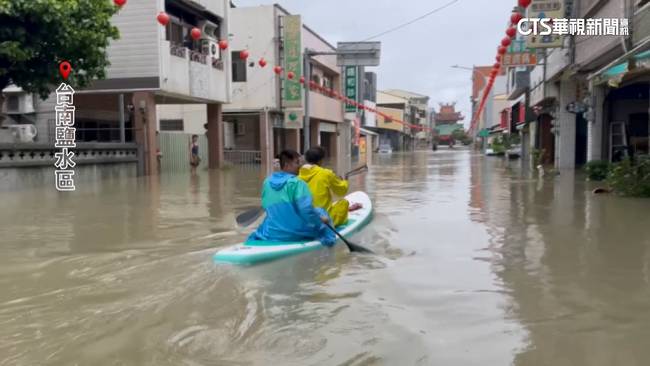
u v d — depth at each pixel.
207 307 4.12
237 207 9.98
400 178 17.61
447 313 3.95
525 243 6.41
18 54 12.24
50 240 6.80
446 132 112.88
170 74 18.02
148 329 3.70
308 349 3.33
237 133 27.47
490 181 15.77
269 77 25.48
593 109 16.70
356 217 7.73
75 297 4.43
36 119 21.28
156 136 18.59
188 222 8.21
